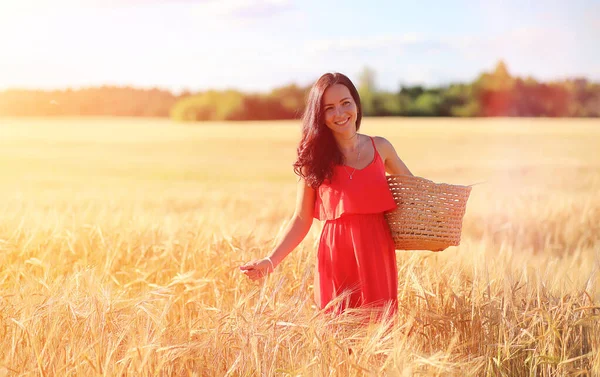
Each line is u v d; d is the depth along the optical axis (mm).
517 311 3146
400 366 2416
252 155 37438
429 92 73062
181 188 19125
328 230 3211
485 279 3420
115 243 4543
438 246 3188
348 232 3148
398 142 40969
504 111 71125
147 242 4730
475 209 10703
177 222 5348
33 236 4418
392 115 72250
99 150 41344
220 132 52906
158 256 4465
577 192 13344
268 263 3193
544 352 2922
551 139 42500
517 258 4586
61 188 19031
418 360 2400
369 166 3137
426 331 3178
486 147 38188
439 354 2510
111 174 26547
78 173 27094
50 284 3225
